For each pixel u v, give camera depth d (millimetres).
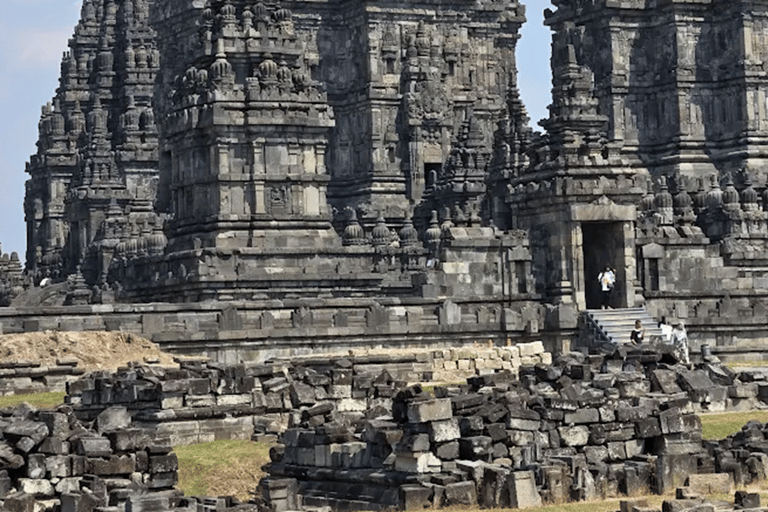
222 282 95250
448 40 154750
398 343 85125
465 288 92312
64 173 176375
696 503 38375
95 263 137625
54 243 174125
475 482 42188
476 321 88125
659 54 145500
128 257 120188
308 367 68438
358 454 45031
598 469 44094
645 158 145250
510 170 125688
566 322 89500
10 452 43188
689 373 59062
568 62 96125
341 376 59406
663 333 84938
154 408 56562
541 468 42562
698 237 101188
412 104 149750
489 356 78562
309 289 98062
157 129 161375
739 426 54625
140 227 135375
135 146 161500
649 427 46562
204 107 99250
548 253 93812
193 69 102125
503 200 126500
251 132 99188
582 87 95375
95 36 182250
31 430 43250
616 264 94312
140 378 58406
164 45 163125
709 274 101250
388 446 43969
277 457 48688
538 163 95188
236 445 54812
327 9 153750
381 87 150750
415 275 93375
